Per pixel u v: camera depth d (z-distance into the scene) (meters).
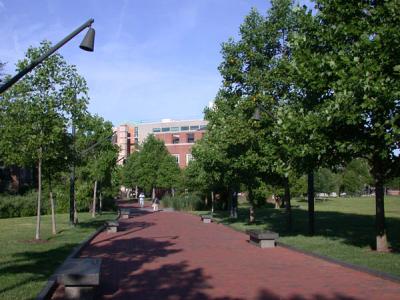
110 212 45.09
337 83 11.74
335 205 49.72
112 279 10.93
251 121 21.22
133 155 83.88
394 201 56.47
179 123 101.75
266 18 21.69
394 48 11.35
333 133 12.96
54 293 9.07
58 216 35.25
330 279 10.66
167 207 55.56
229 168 26.88
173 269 12.36
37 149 17.52
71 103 18.17
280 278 10.95
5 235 19.17
